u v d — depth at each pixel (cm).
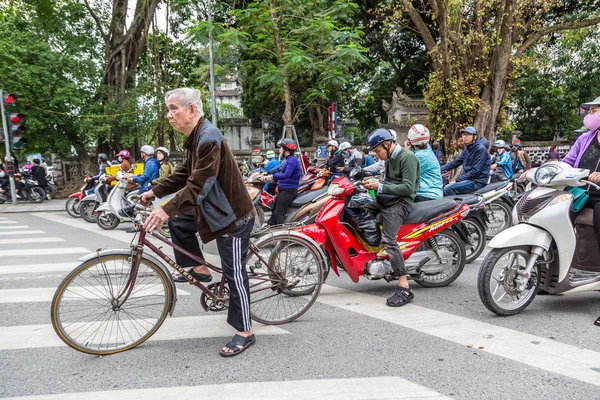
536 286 372
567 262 359
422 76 2316
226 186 296
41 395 252
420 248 448
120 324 319
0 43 1531
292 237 361
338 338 327
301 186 782
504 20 1212
